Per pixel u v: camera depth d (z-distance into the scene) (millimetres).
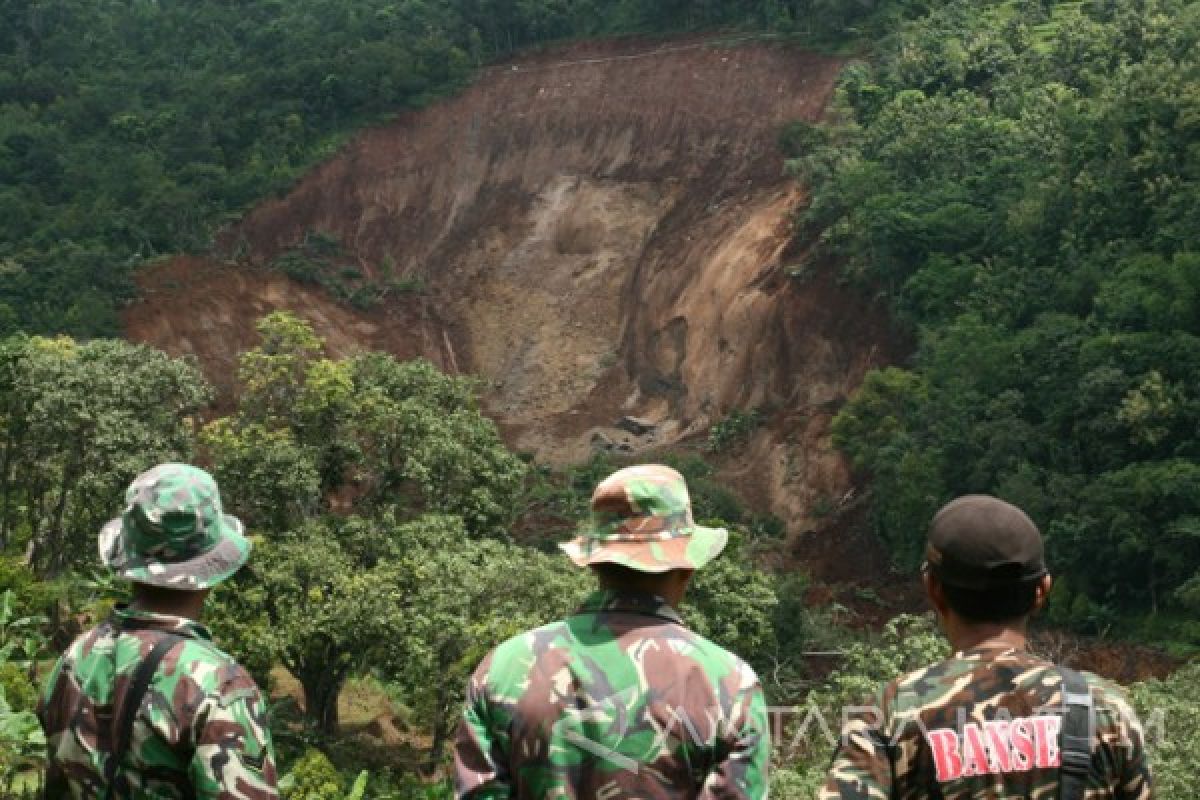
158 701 5008
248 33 124062
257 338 82938
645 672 4648
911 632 29391
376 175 96750
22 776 15320
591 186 88750
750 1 91125
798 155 78812
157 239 95312
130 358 42062
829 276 69438
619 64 92938
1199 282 54781
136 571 5246
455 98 98250
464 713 4746
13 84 117375
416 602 32969
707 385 73188
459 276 89750
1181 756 21094
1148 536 49250
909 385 59500
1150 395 52188
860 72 79188
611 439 74625
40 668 31172
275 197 97375
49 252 88875
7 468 41375
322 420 40625
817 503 61344
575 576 33906
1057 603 50875
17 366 40062
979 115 71188
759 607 37781
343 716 39469
